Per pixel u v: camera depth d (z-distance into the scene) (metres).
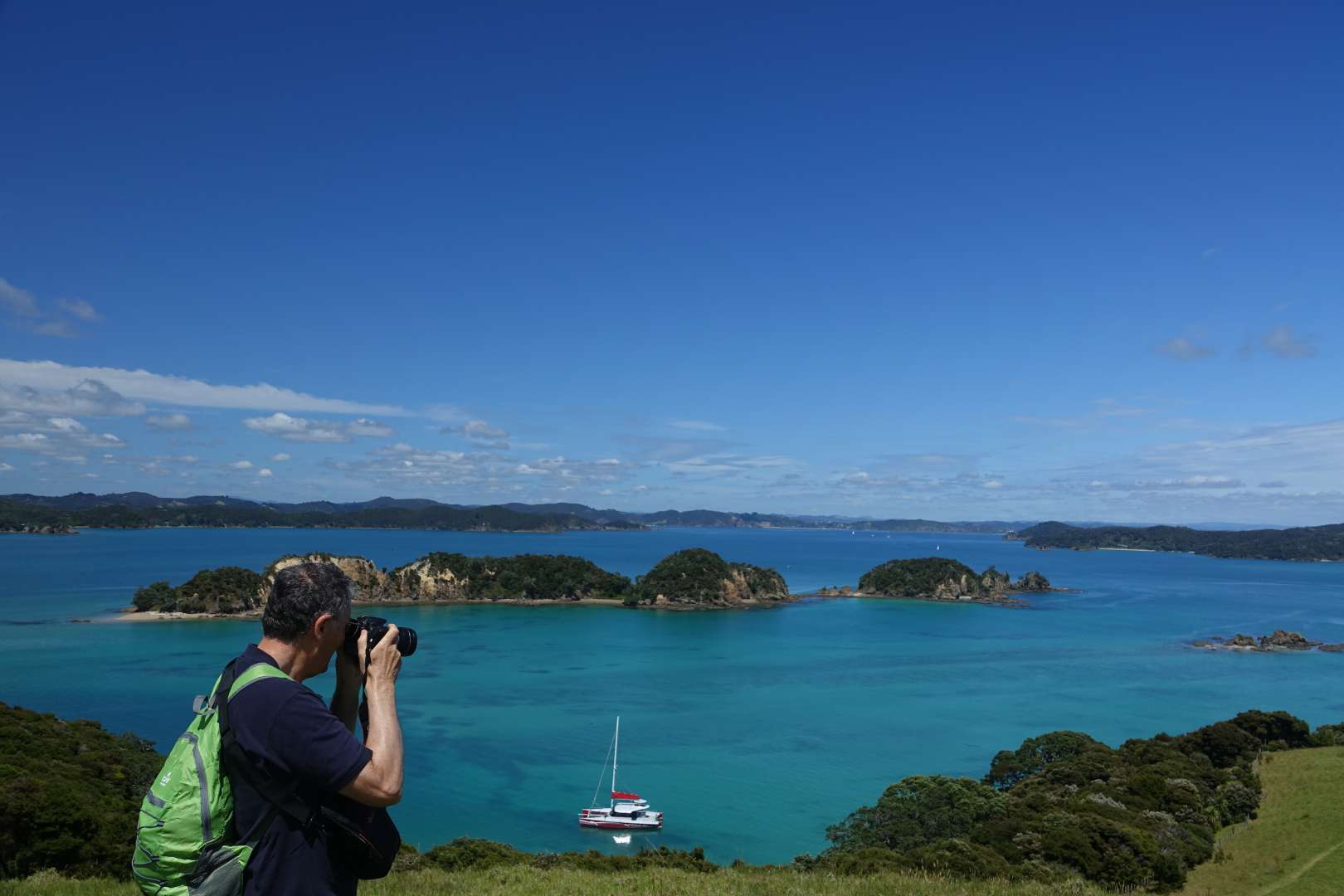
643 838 60.00
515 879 15.84
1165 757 63.38
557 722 94.50
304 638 4.09
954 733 92.50
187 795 3.65
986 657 146.50
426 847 57.12
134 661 122.00
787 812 66.06
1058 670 134.00
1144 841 40.31
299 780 3.71
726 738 88.75
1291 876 38.78
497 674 124.75
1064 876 36.59
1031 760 69.44
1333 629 190.75
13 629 153.12
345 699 4.50
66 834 24.14
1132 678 128.25
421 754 80.62
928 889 15.03
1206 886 39.09
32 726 47.00
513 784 71.62
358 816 3.98
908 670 132.25
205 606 171.00
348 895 3.95
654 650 149.50
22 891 13.75
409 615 197.38
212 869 3.62
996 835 42.94
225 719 3.75
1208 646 160.75
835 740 88.50
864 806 67.12
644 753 82.19
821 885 14.94
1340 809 49.41
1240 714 75.06
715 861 55.81
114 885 14.41
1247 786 56.88
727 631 177.50
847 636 171.38
